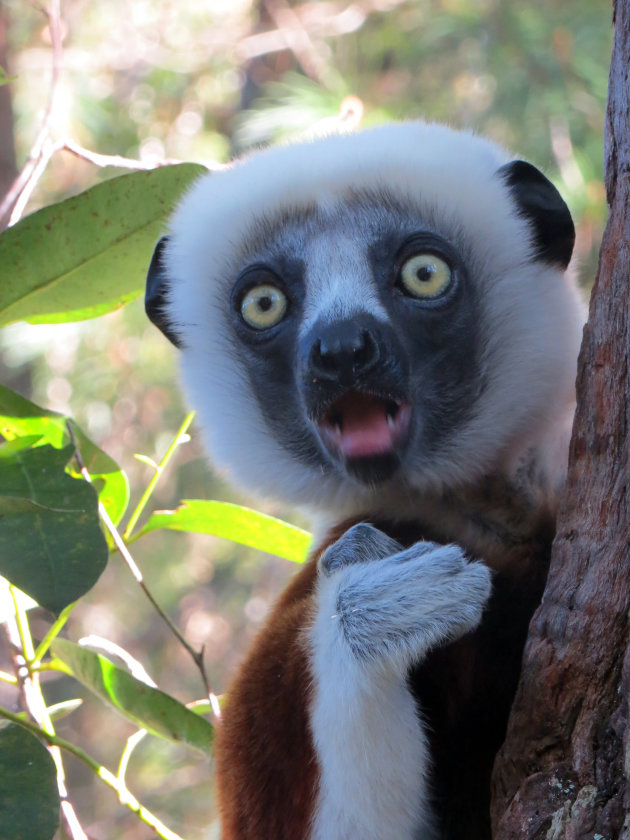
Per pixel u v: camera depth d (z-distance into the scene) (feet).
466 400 10.95
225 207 11.77
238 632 41.04
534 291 11.07
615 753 7.58
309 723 9.40
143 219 11.75
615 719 7.59
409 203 11.20
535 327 10.94
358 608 9.34
